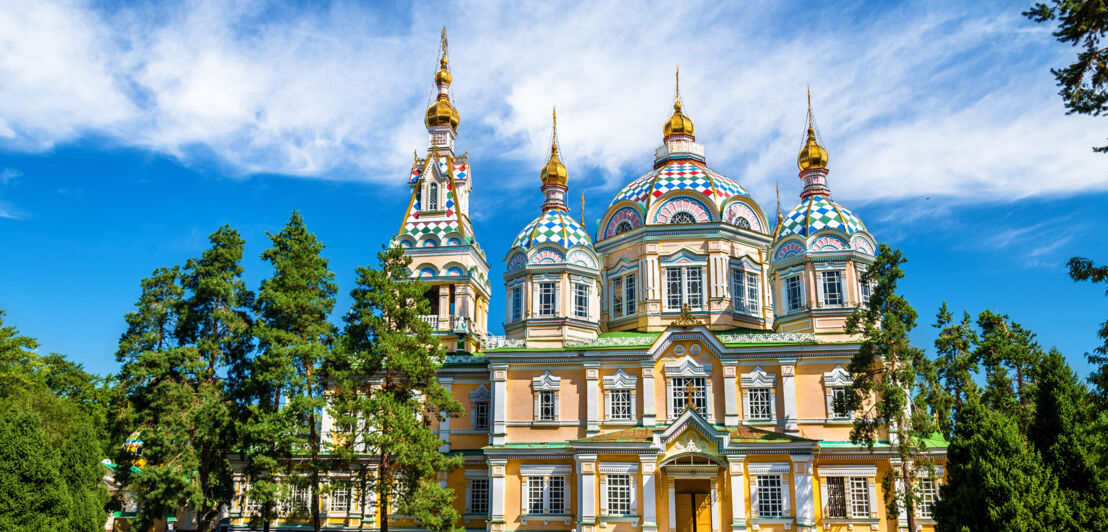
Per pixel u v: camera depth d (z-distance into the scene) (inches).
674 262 2406.5
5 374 2361.0
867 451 2009.1
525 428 2178.9
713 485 1999.3
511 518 2095.2
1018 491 1275.8
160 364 2123.5
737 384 2129.7
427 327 2016.5
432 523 1855.3
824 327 2167.8
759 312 2453.2
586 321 2313.0
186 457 2063.2
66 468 1686.8
